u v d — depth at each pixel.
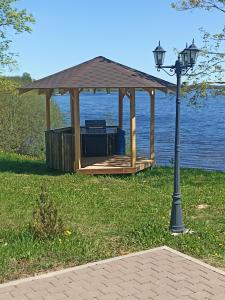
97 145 16.28
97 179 13.21
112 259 6.31
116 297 5.07
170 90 14.41
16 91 18.62
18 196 10.55
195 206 9.99
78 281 5.53
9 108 21.66
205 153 27.09
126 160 15.42
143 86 12.91
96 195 10.89
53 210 7.31
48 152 14.79
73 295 5.12
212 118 58.84
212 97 14.34
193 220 8.72
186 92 14.20
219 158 25.16
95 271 5.86
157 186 12.40
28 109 21.94
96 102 114.31
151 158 15.54
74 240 7.09
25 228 7.68
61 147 14.17
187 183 12.98
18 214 8.95
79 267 6.00
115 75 13.34
